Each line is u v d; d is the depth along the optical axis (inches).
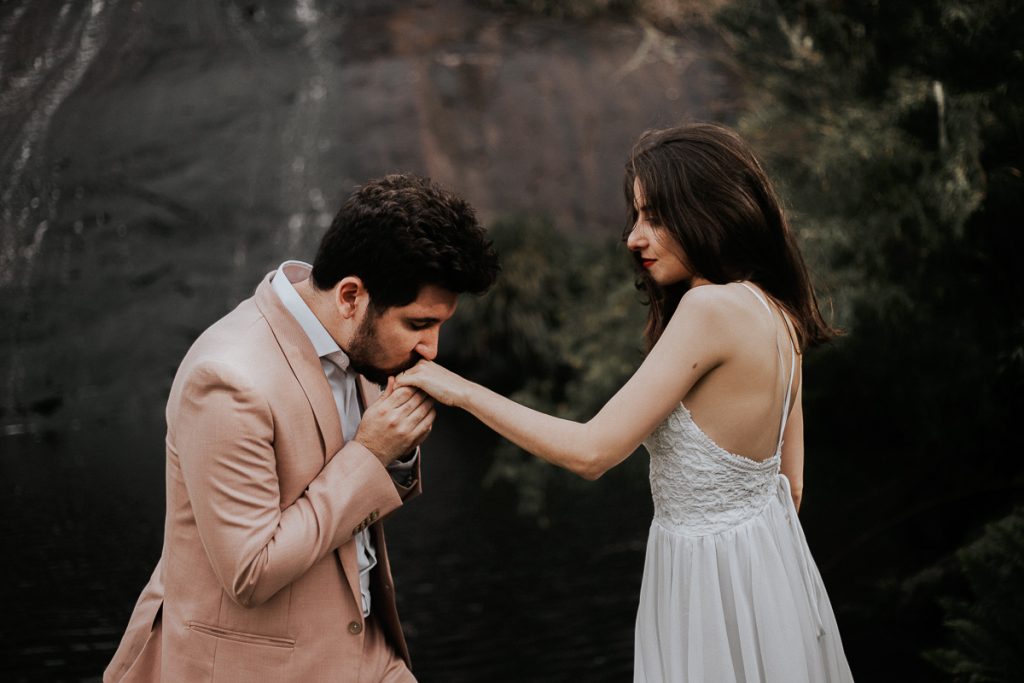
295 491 66.7
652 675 75.4
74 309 390.3
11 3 403.5
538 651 175.5
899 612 171.6
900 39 172.7
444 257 65.3
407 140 439.2
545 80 448.5
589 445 68.8
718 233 71.7
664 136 74.2
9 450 330.0
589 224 434.3
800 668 71.7
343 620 69.1
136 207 407.5
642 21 463.2
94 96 410.9
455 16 476.1
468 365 386.0
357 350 68.4
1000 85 153.4
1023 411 186.2
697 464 71.4
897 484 207.2
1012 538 122.6
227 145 423.5
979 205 159.2
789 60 223.5
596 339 287.6
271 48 444.1
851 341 191.6
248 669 66.9
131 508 261.1
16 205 391.9
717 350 69.3
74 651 174.6
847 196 197.3
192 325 402.0
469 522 250.2
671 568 73.9
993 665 118.0
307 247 421.1
